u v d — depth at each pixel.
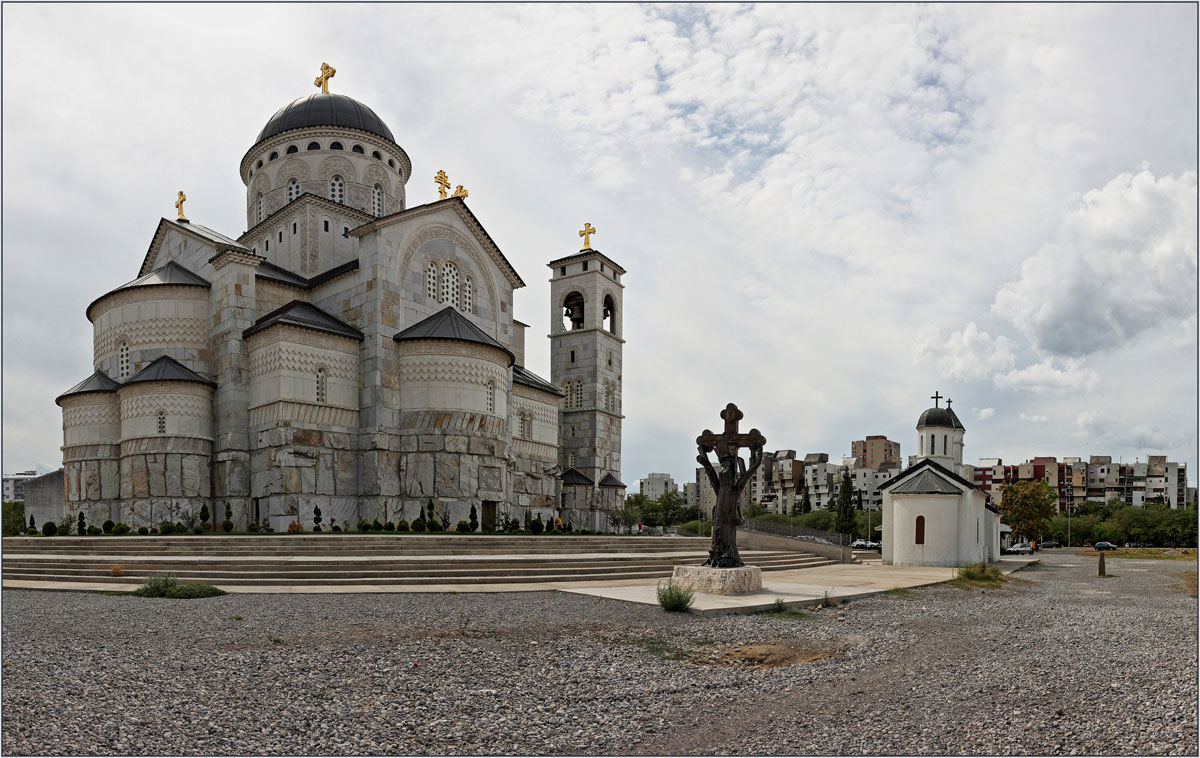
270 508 41.94
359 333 45.94
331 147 57.47
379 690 11.27
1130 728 9.85
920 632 18.03
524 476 55.62
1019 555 78.38
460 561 27.12
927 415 61.72
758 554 40.75
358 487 44.53
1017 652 15.46
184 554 29.00
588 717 10.34
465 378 45.50
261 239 58.28
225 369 45.06
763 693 11.73
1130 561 61.41
